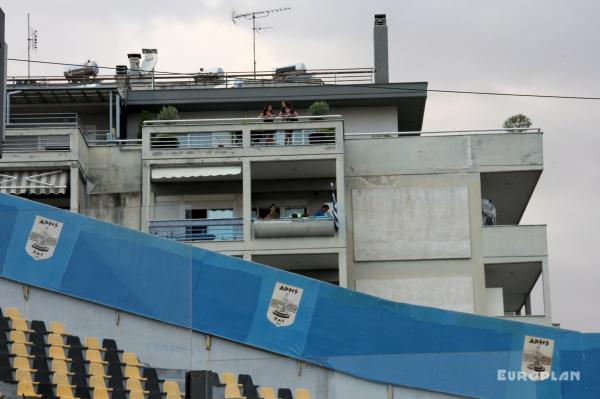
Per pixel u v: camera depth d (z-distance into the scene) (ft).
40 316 199.62
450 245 246.88
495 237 246.06
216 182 249.34
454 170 250.37
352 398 196.03
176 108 276.21
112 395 182.39
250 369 197.06
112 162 249.14
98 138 272.72
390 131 275.39
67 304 199.62
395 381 195.83
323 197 252.62
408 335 197.26
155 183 248.32
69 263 201.05
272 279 201.26
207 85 290.76
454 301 244.83
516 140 250.57
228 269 201.26
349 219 249.14
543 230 245.24
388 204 249.34
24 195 244.01
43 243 202.49
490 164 250.37
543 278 242.78
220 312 200.03
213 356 198.29
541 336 195.62
